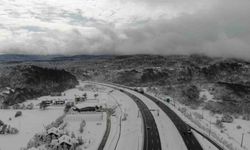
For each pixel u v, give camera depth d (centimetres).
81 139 9044
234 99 19175
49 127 10488
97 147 8600
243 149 9106
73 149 8188
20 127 10931
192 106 16700
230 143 9512
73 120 12038
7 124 11362
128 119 12306
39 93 19000
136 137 9638
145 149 8488
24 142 9106
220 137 10138
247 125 13200
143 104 16012
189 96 19500
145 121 11950
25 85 18912
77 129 10569
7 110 14288
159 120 12150
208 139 9588
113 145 8806
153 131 10412
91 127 10875
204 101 18475
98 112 13512
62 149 8212
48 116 12875
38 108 14775
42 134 9262
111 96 19025
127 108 14788
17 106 14900
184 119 12469
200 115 14088
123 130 10556
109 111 13762
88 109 13700
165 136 9806
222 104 17188
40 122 11706
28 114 13312
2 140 9319
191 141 9319
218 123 12612
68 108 14300
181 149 8550
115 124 11419
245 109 16362
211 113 15275
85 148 8488
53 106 15238
